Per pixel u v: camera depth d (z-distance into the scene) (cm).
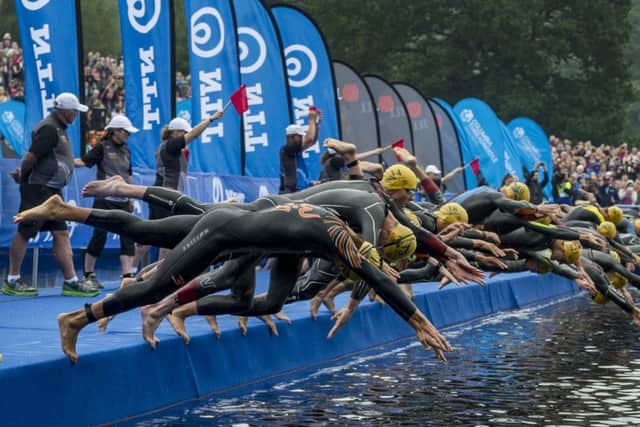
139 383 1203
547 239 1803
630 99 10212
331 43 9600
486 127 4622
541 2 9575
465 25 9181
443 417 1190
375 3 9481
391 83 4272
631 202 5297
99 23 7581
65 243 1938
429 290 2316
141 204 2241
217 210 1084
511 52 9281
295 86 3167
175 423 1141
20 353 1123
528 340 1962
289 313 1708
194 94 2644
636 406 1268
